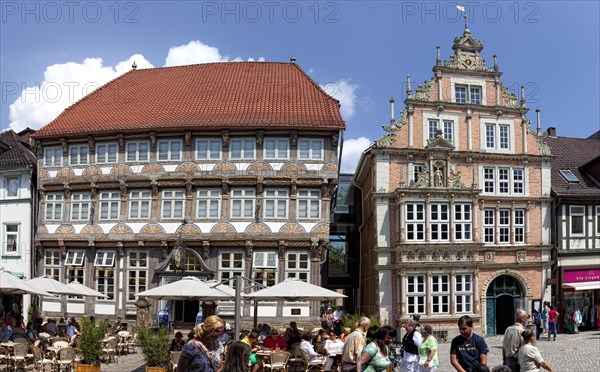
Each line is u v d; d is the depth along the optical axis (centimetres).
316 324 3331
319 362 1944
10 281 2264
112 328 3005
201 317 3216
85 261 3566
